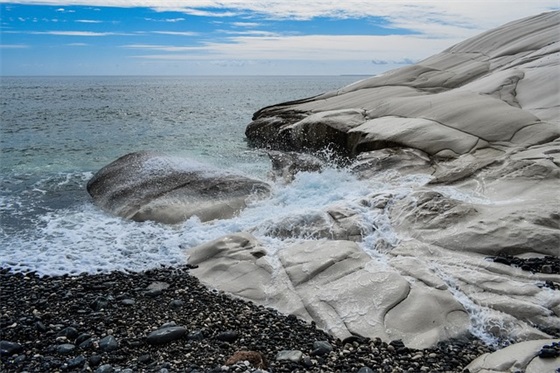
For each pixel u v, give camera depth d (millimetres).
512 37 22875
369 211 10281
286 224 10188
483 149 12984
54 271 9445
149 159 14914
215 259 9438
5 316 7453
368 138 15453
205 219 11906
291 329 6938
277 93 90375
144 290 8484
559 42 19422
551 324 6547
